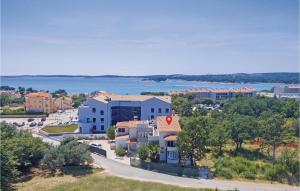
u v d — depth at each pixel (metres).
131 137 106.44
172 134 93.69
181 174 83.19
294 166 84.12
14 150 83.88
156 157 93.69
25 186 75.44
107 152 106.00
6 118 190.38
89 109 140.25
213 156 99.19
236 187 73.75
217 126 106.88
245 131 104.50
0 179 68.38
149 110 140.00
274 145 99.69
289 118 153.38
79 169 87.12
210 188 72.50
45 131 143.00
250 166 86.56
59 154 87.56
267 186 74.94
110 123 140.62
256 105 168.00
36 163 90.94
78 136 128.88
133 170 86.75
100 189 72.38
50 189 72.75
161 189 71.88
